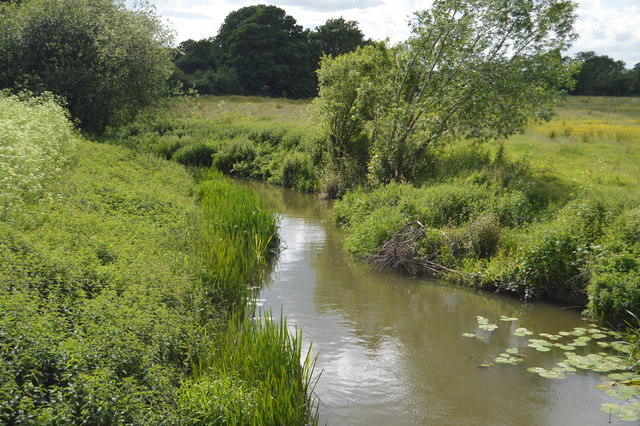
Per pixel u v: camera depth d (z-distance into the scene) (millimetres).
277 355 6047
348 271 11602
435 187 14867
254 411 5000
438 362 7242
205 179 19688
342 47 86500
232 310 8492
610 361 7207
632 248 9086
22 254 6309
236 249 10297
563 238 9945
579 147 20859
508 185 14789
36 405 4238
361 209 15000
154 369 5004
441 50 17344
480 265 10836
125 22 26719
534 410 6059
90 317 5461
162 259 8047
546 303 9734
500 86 16797
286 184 24016
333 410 5965
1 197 7828
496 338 8117
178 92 29719
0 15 25875
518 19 17094
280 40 80500
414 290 10406
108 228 8773
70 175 12219
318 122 23078
